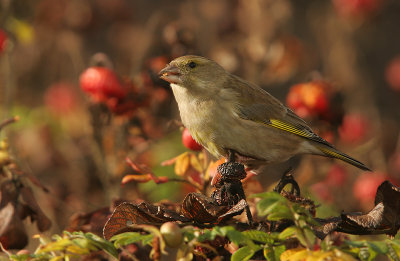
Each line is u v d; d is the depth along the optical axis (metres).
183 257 5.00
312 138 9.77
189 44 10.90
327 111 10.54
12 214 6.87
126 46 17.03
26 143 13.95
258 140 9.45
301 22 18.62
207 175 7.46
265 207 4.88
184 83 9.23
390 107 18.92
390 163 13.47
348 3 16.67
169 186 10.84
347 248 5.08
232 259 5.33
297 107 10.75
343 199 12.08
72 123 14.42
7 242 6.83
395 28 19.97
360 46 19.31
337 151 9.86
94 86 9.91
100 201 12.84
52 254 5.36
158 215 5.80
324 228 5.57
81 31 16.62
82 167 13.06
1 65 12.22
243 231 5.54
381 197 5.57
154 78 10.23
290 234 5.05
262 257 5.74
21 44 16.47
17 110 14.23
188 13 16.80
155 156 11.27
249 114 9.34
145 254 6.51
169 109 10.64
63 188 12.95
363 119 14.83
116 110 10.09
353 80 16.80
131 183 10.38
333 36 17.38
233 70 14.70
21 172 7.06
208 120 9.16
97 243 5.26
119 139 10.34
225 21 15.08
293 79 17.33
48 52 16.72
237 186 6.27
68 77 16.66
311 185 11.34
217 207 5.63
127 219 5.81
